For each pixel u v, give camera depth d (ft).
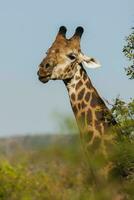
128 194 57.26
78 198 55.11
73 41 66.59
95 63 65.62
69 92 66.59
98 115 64.80
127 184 57.26
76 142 47.67
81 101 65.92
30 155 46.26
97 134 63.72
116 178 58.75
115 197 57.57
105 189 57.52
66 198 61.62
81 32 66.80
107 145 62.44
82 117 65.41
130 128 59.21
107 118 63.77
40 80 66.18
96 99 65.72
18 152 57.21
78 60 66.23
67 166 48.26
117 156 55.98
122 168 58.39
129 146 55.31
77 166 48.06
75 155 47.29
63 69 65.92
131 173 58.70
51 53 66.18
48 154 45.50
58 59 65.98
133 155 55.26
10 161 85.25
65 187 68.44
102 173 59.21
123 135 60.03
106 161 59.52
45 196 67.56
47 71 65.72
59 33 67.15
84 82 66.33
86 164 58.23
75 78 66.39
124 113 59.57
